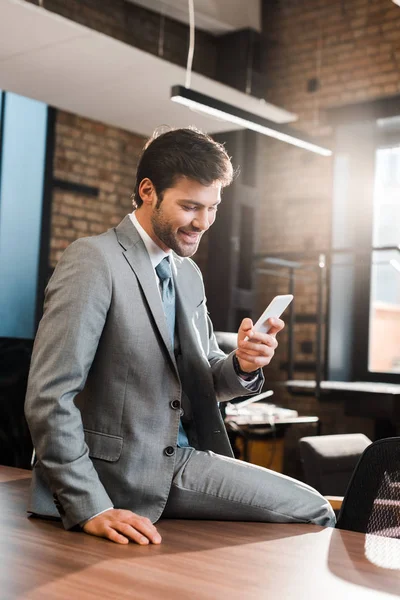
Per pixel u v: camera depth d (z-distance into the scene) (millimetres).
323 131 6629
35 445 1563
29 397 1562
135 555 1368
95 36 4512
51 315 1595
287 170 6832
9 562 1285
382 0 6340
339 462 2740
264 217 6945
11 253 6266
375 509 1577
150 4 6422
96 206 6895
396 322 9562
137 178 1730
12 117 6270
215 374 1870
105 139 6977
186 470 1726
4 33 4531
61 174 6609
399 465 1558
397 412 5402
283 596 1159
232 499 1704
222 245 6656
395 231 6336
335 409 6234
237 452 4656
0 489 1879
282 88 6914
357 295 6441
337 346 6402
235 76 6816
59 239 6594
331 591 1191
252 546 1470
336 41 6605
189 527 1639
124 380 1643
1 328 6207
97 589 1160
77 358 1562
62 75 5211
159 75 5152
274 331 1750
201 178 1591
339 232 6492
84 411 1676
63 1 5832
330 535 1563
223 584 1207
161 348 1668
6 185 6234
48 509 1623
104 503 1531
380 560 1384
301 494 1769
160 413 1664
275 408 4570
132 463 1628
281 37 6945
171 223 1629
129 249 1702
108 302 1624
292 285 6121
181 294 1837
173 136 1635
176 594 1148
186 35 6812
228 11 6609
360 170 6461
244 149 6824
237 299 6652
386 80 6289
